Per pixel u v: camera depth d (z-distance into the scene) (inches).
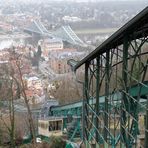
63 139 1326.3
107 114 620.7
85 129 742.5
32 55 5767.7
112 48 564.7
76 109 1486.2
